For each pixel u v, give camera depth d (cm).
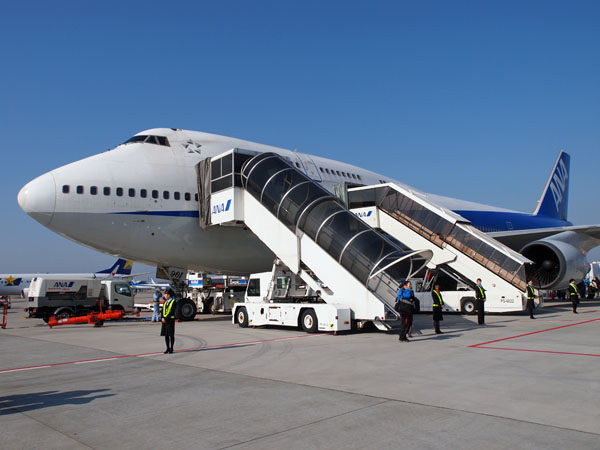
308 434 485
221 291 2403
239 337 1317
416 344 1105
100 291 2317
